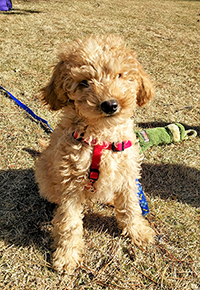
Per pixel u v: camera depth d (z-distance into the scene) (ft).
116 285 1.06
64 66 1.02
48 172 1.22
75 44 1.04
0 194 1.42
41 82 2.37
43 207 1.37
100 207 1.39
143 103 1.17
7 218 1.30
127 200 1.19
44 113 2.00
